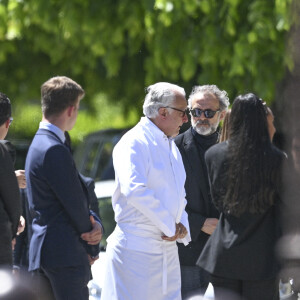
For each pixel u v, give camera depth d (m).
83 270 14.97
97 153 34.75
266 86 29.23
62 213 14.88
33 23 37.28
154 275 14.56
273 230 14.00
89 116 46.84
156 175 14.48
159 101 14.70
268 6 29.08
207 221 16.38
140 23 33.50
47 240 14.73
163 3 30.38
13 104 43.38
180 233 14.84
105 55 35.34
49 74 43.09
